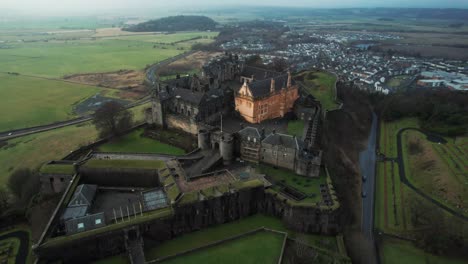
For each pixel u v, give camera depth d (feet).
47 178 408.87
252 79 654.53
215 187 372.38
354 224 408.67
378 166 557.74
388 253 364.79
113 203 377.09
